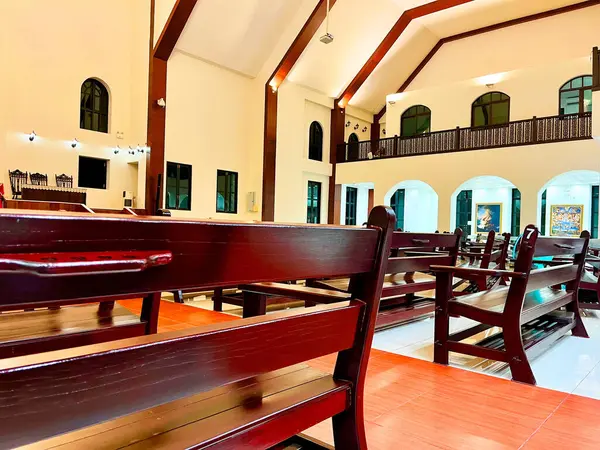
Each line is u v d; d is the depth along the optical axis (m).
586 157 9.34
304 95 12.52
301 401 0.93
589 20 11.56
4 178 7.80
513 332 2.09
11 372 0.53
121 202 9.66
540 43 12.25
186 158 10.07
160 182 9.41
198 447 0.72
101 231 0.58
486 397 1.84
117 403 0.62
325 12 10.48
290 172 12.13
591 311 4.18
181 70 9.89
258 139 11.51
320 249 0.89
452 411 1.69
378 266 1.07
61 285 0.55
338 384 1.04
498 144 10.61
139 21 9.71
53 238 0.54
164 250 0.64
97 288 0.58
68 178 8.73
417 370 2.21
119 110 9.75
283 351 0.86
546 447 1.41
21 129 8.05
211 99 10.60
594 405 1.77
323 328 0.96
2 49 7.79
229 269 0.73
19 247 0.51
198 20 9.43
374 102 14.87
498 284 4.09
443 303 2.34
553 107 10.88
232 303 3.46
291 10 10.51
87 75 9.13
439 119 12.65
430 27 13.11
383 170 12.66
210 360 0.74
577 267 3.09
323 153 13.62
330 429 1.49
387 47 12.70
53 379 0.56
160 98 9.41
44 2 8.40
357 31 11.86
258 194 11.48
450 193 11.32
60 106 8.65
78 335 1.36
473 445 1.41
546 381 2.07
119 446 0.71
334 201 13.80
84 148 9.05
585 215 11.58
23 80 8.10
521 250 2.09
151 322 1.57
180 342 0.69
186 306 3.75
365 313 1.07
